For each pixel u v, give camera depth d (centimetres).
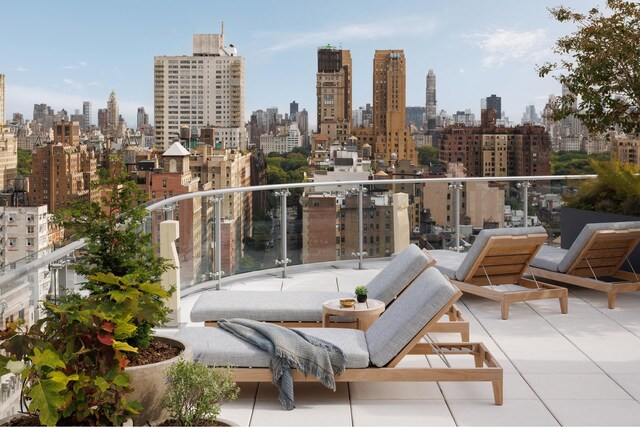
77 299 361
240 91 6725
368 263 907
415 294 432
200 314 529
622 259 727
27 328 313
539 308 675
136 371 339
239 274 809
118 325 311
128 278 346
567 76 888
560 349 535
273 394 438
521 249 668
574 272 718
